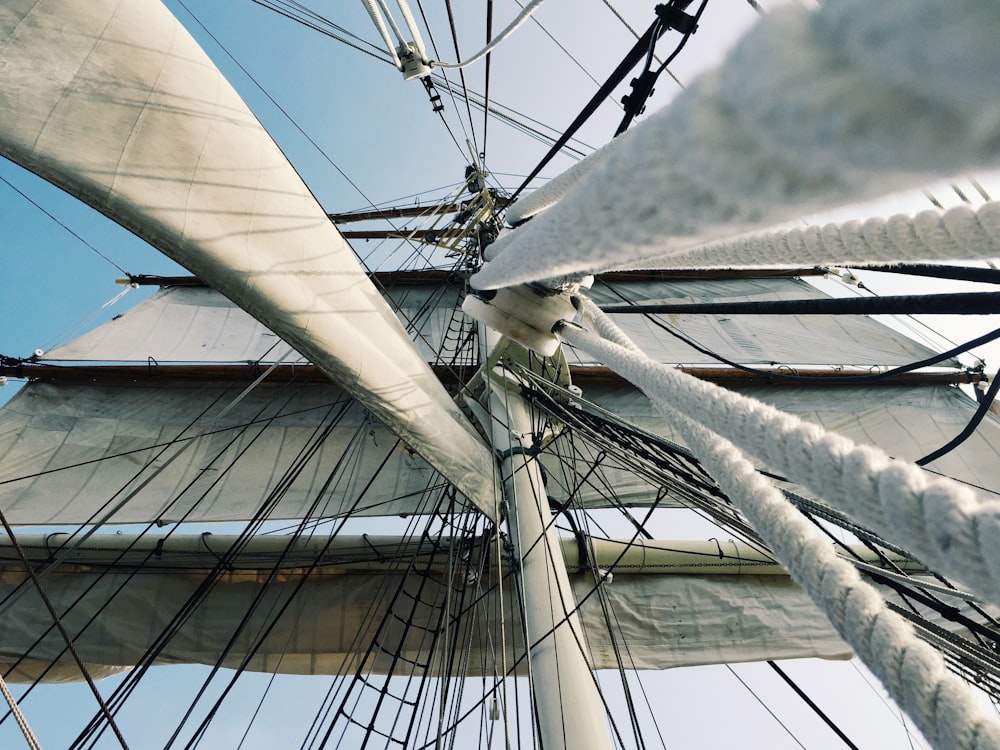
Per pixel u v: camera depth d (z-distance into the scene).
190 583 7.01
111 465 8.85
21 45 3.10
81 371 9.82
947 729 0.80
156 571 7.03
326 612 6.95
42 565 6.95
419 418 4.32
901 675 0.88
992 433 10.59
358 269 4.43
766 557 7.64
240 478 8.97
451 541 5.45
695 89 0.45
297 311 3.68
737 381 11.73
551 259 0.98
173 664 6.59
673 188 0.55
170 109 3.43
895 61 0.28
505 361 6.01
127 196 3.19
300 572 7.20
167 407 9.84
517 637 6.65
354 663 6.66
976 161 0.30
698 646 7.08
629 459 4.15
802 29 0.32
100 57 3.28
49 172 3.04
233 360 11.02
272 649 6.70
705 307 2.49
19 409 9.25
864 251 0.95
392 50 3.66
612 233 0.72
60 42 3.19
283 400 10.15
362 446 9.42
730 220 0.54
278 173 3.89
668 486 3.84
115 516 8.29
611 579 6.77
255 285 3.52
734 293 15.29
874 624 0.94
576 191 0.84
